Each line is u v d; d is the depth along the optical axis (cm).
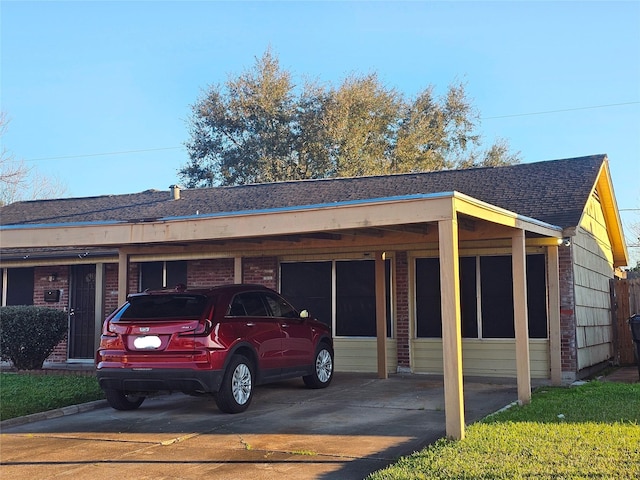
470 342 1234
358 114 3609
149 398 1052
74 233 944
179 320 853
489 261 1239
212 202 1719
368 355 1323
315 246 1120
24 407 927
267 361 953
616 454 587
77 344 1594
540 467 548
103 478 592
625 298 1608
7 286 1672
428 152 3741
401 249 1169
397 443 684
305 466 610
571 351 1149
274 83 3653
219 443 711
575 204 1198
